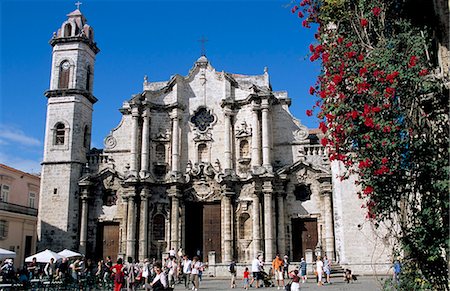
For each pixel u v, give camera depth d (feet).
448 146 44.96
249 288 106.01
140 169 156.97
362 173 48.34
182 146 161.17
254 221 146.30
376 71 46.73
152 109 162.50
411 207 46.42
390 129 44.78
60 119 157.79
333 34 55.67
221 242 150.41
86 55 166.40
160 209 154.20
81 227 151.33
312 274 130.62
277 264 105.40
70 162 154.10
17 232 175.42
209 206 155.74
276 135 156.04
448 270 41.47
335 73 51.72
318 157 151.02
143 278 105.50
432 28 54.19
